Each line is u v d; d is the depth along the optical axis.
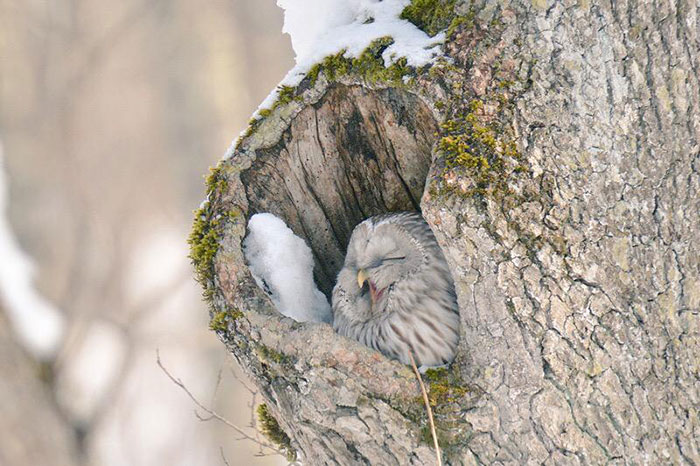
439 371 8.34
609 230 8.05
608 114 8.07
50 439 17.88
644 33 8.04
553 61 8.09
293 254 9.77
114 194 25.31
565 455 8.04
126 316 23.11
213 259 9.16
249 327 8.84
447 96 8.23
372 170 9.91
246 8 25.48
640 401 8.08
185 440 22.17
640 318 8.08
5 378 17.61
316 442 8.76
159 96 25.77
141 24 26.08
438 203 8.03
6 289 18.28
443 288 10.29
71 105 25.67
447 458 8.20
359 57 8.75
